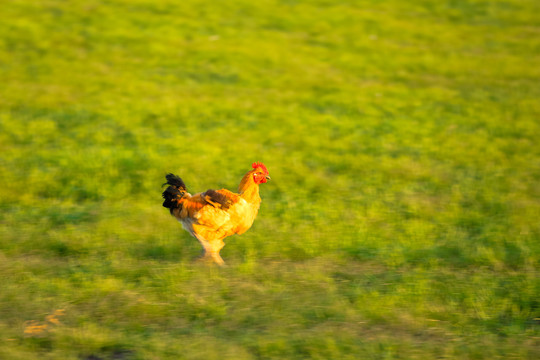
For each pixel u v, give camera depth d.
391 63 52.25
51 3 63.56
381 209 23.77
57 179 26.36
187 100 40.72
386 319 15.30
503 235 21.03
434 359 13.36
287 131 35.12
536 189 26.11
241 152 31.12
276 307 15.84
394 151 31.83
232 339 14.16
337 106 40.59
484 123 36.78
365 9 71.31
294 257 19.55
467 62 52.88
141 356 13.27
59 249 19.59
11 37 52.47
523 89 44.75
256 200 18.64
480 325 15.09
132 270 17.89
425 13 70.88
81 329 14.43
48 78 44.03
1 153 29.53
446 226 22.14
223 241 20.39
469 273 18.38
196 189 25.91
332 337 14.26
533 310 15.98
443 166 29.39
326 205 24.22
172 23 59.88
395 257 19.42
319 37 59.59
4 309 15.41
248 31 59.97
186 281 17.20
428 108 40.19
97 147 30.88
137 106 38.72
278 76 47.69
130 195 25.05
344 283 17.62
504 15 70.56
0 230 20.84
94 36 54.62
